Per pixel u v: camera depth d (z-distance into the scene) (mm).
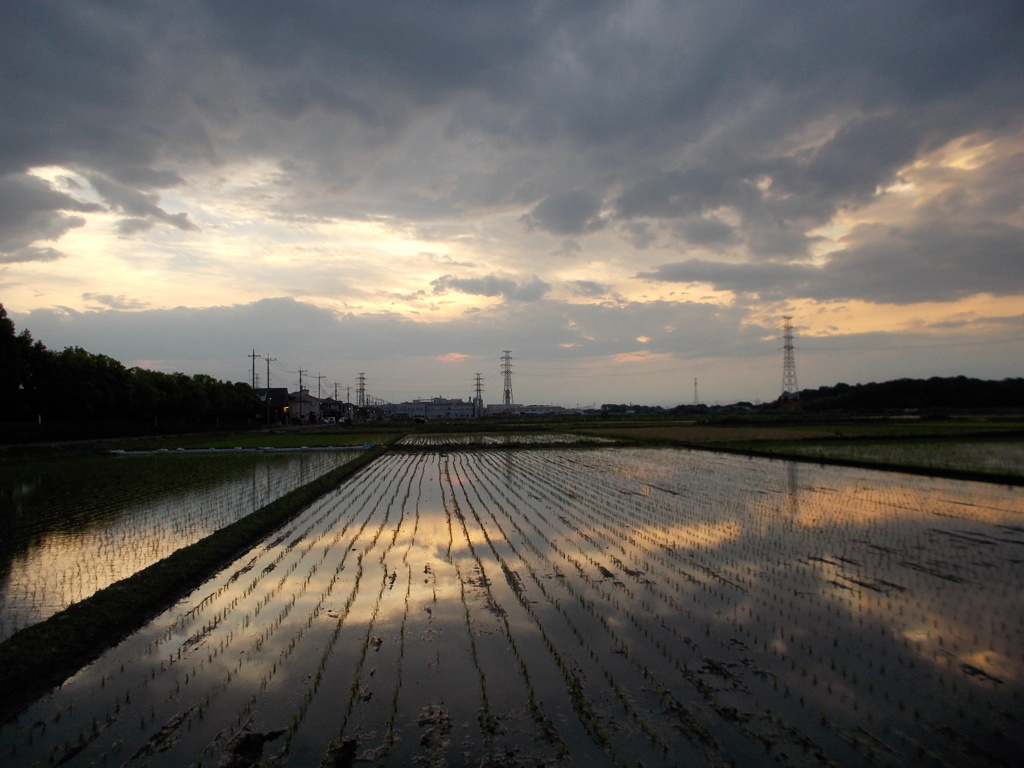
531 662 7551
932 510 17484
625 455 37344
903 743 5727
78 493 21234
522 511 17938
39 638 7781
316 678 7227
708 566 11719
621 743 5773
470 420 125188
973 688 6793
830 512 17266
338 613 9398
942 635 8297
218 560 12258
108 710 6598
